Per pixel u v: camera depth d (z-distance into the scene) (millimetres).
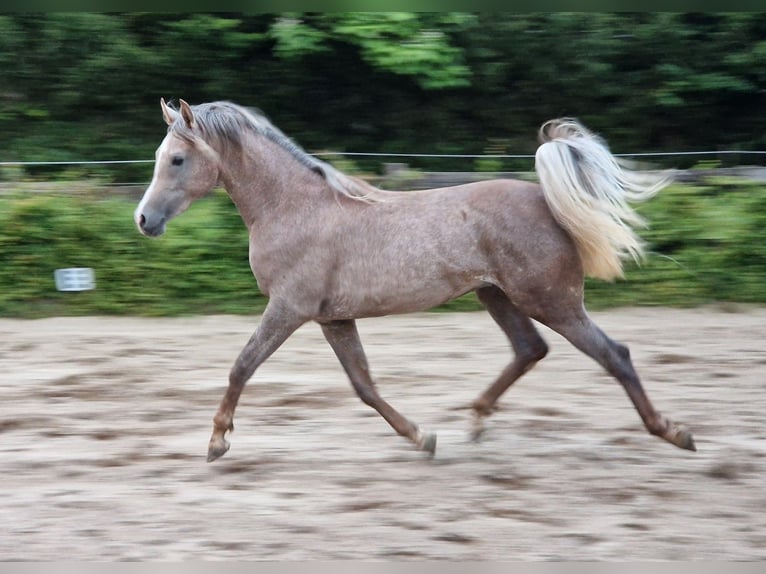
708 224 9508
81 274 9461
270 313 5496
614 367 5430
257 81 12859
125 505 5117
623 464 5660
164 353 8133
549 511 5023
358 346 5711
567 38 12367
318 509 5066
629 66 12711
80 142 12711
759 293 9461
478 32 12273
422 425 6371
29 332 8852
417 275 5316
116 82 12688
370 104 13133
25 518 4969
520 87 12789
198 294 9609
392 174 10125
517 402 6809
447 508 5070
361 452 5891
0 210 9508
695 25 12422
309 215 5449
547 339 8391
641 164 11594
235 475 5539
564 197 5211
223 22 12305
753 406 6660
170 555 4570
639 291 9539
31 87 12820
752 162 12586
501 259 5320
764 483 5367
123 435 6184
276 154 5547
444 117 13031
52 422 6418
